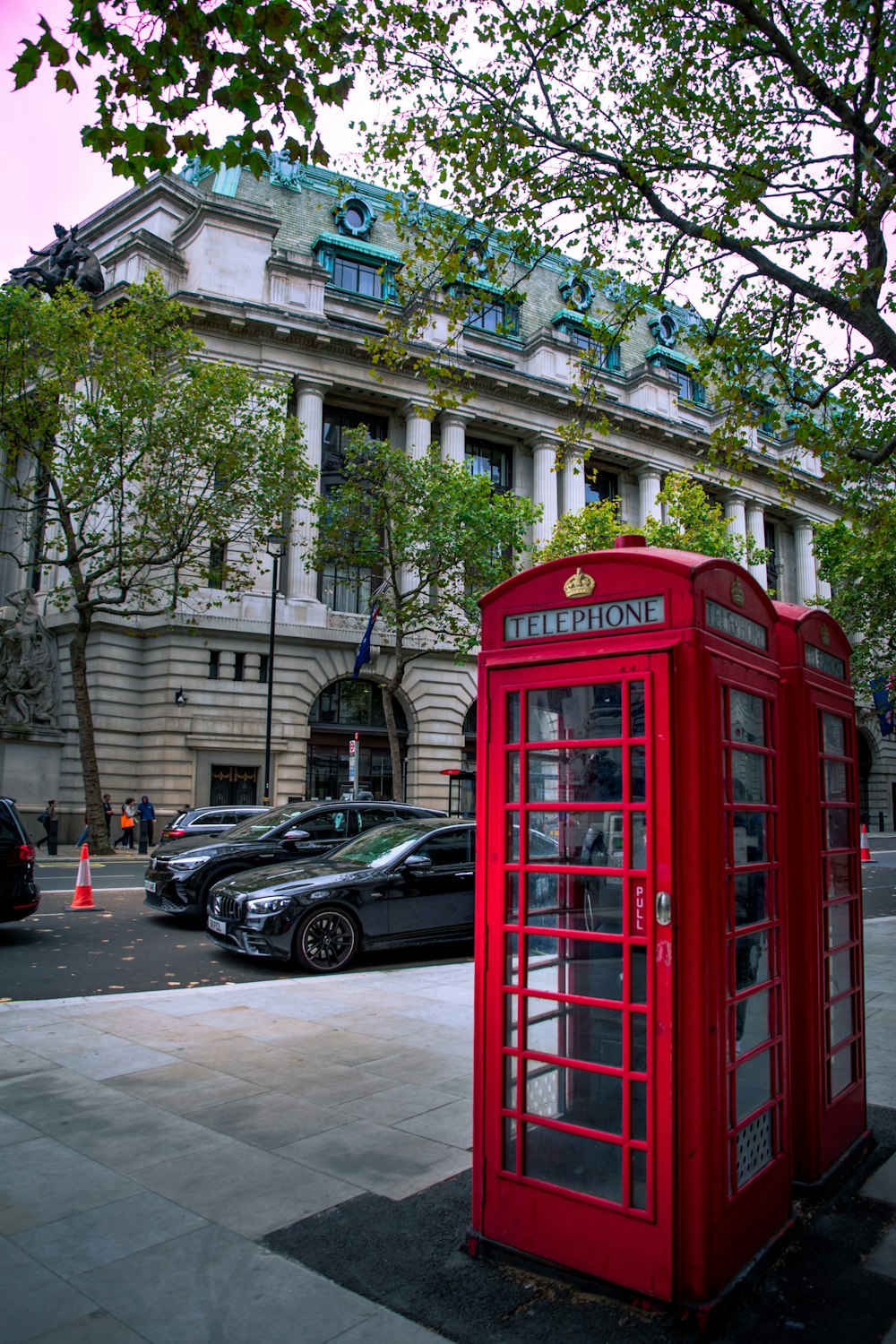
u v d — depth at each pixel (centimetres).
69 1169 436
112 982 943
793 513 4975
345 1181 424
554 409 3925
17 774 2945
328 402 3588
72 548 2492
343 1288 330
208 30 551
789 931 429
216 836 1394
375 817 1379
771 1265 353
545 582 374
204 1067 605
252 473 2594
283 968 1030
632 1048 325
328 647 3316
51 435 2498
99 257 3734
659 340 4778
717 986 318
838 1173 432
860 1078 488
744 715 377
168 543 2517
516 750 370
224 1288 330
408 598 3291
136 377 2350
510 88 904
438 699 3522
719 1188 314
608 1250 322
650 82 964
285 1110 520
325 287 3581
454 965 1027
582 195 937
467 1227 378
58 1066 607
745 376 1057
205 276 3294
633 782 334
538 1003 354
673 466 4275
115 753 3017
